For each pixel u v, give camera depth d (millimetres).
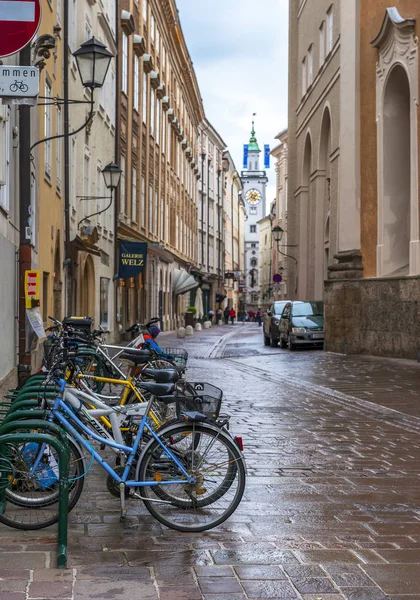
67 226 18562
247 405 12906
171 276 55781
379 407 12680
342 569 4871
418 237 23250
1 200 11766
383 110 26234
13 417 5797
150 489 5758
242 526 5859
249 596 4406
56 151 20172
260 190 194250
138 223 40562
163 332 51469
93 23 27734
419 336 22734
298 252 45969
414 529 5820
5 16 5863
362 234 27328
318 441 9539
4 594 4363
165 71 51344
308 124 42344
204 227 81562
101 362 8391
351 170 27641
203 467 5746
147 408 5934
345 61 28062
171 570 4824
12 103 6227
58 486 5566
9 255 12461
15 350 13203
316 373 19375
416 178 23344
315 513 6262
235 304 123062
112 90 32844
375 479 7508
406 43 24250
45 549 5184
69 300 18578
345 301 26703
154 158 46562
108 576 4695
